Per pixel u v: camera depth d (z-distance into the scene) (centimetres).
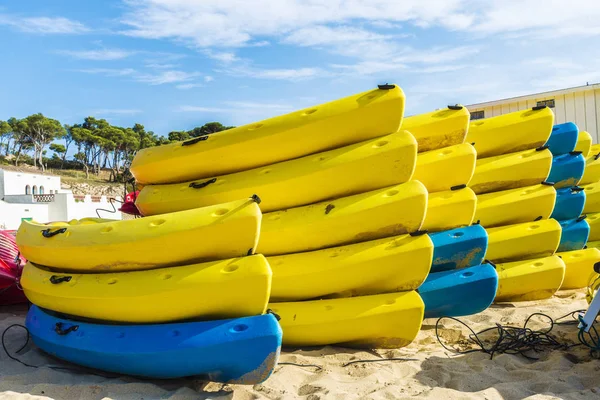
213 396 335
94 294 371
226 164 486
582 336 433
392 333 435
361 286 449
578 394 342
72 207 3472
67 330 384
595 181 808
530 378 380
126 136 9800
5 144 9381
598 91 1216
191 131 8988
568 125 718
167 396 330
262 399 329
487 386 368
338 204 449
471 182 630
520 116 643
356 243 455
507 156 637
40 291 420
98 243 378
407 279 445
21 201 3622
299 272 446
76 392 330
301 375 384
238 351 325
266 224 459
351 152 449
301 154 471
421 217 442
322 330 435
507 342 468
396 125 453
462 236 525
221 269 346
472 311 520
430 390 348
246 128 478
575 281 685
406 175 448
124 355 345
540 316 557
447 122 555
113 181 8538
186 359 332
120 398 323
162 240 358
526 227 616
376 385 364
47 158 9744
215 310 344
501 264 608
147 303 351
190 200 487
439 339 493
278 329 328
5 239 630
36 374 366
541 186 628
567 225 699
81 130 9338
